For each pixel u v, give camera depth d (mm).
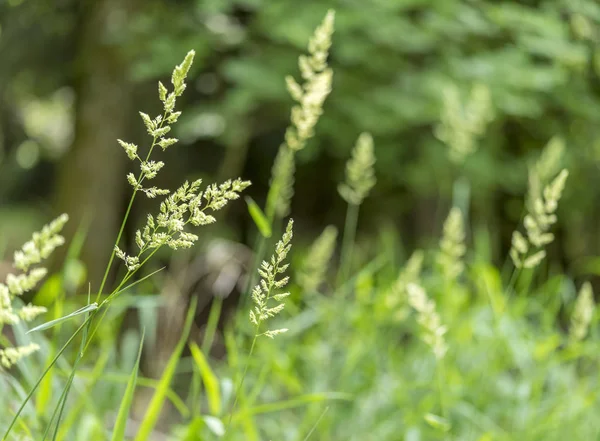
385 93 5289
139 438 1797
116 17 7336
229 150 7477
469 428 2902
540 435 2840
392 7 5059
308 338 3633
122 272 7188
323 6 5086
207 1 5227
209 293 4203
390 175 6637
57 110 9719
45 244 1157
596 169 6496
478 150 5637
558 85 5516
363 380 3203
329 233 3254
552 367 3221
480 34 5449
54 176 9656
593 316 3170
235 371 2287
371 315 3498
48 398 1885
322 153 8062
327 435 2932
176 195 1073
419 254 3135
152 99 7801
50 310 2732
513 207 7215
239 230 8352
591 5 5418
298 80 5395
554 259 7129
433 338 2207
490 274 3303
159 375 3688
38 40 7930
